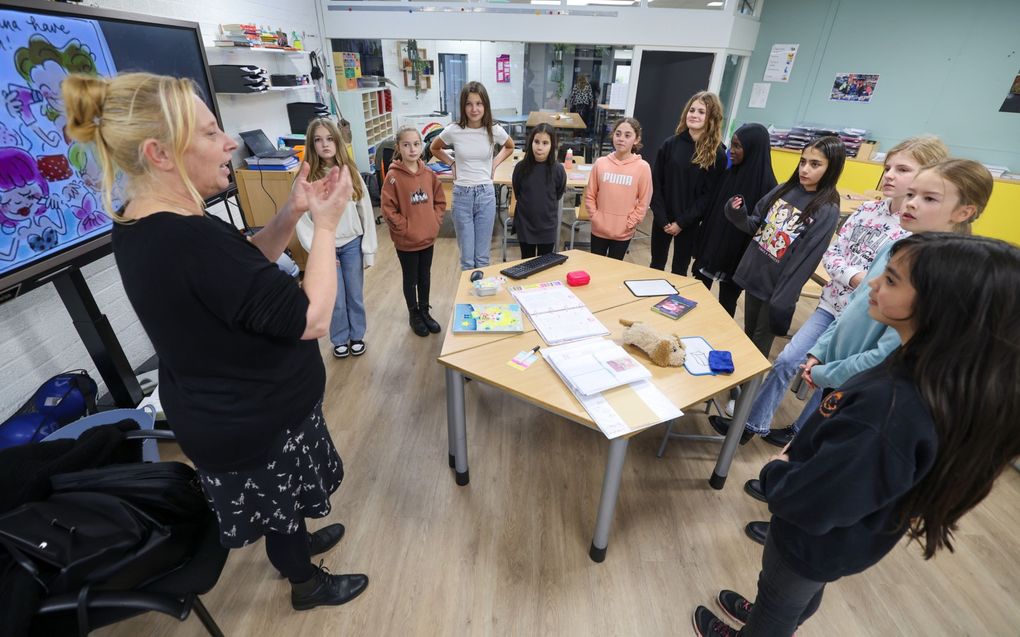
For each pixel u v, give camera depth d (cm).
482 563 159
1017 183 344
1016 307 59
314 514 121
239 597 146
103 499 102
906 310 70
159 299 77
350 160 234
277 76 349
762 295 206
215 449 91
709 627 138
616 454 135
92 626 96
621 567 159
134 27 187
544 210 293
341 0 446
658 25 443
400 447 208
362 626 140
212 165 85
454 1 440
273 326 83
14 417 169
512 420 227
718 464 186
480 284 197
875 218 170
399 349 282
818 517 77
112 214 77
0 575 90
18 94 141
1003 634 142
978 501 71
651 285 210
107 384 194
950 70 376
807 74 453
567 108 667
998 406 62
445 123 555
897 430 68
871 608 148
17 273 142
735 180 241
